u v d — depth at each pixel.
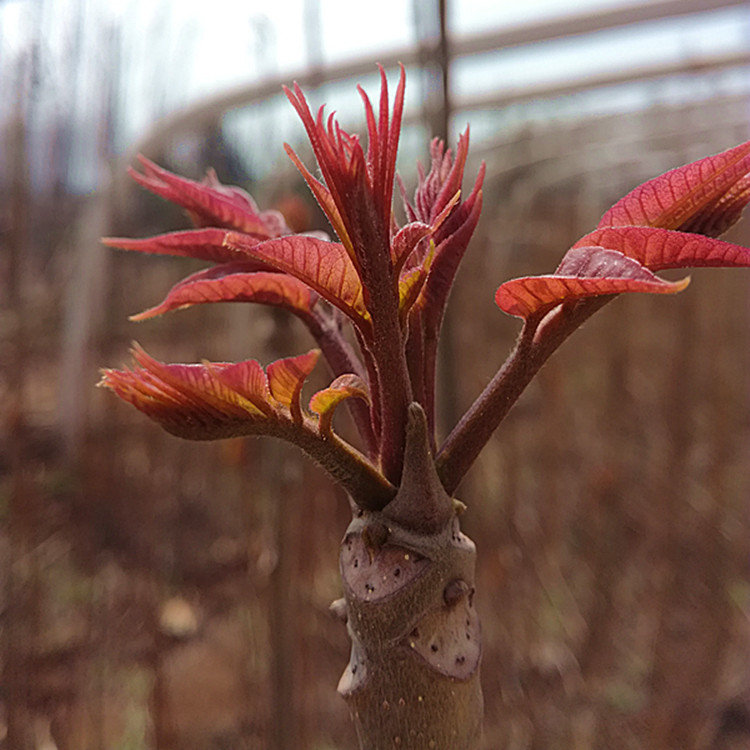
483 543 0.47
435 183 0.10
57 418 0.69
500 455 0.56
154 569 0.49
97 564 0.48
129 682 0.45
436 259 0.09
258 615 0.39
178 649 0.48
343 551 0.09
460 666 0.08
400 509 0.08
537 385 0.64
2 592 0.38
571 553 0.58
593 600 0.50
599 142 0.82
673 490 0.51
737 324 0.66
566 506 0.59
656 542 0.54
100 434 0.58
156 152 0.63
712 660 0.46
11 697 0.35
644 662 0.50
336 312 0.11
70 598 0.47
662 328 0.67
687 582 0.52
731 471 0.61
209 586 0.53
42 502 0.50
